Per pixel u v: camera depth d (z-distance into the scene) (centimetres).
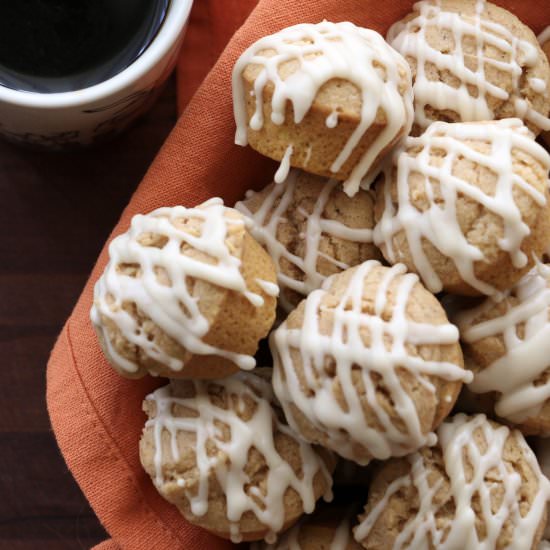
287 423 53
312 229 54
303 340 52
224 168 56
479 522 52
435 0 55
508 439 53
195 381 53
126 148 61
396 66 53
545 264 54
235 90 53
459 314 54
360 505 56
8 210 60
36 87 56
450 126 53
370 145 53
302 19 56
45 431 60
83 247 60
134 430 56
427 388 51
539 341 53
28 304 60
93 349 56
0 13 56
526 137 53
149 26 57
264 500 53
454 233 52
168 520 56
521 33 55
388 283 52
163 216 53
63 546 60
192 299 51
